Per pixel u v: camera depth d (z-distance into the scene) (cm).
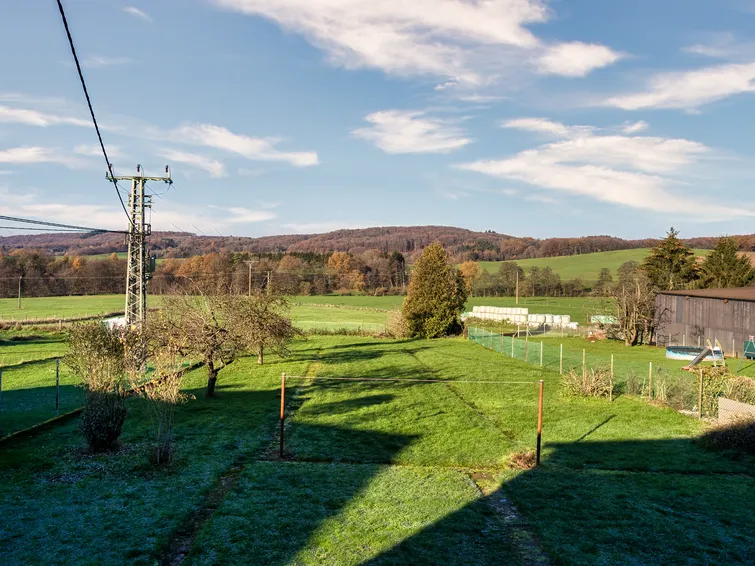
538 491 1412
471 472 1591
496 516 1262
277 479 1465
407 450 1777
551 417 2222
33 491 1326
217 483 1444
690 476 1540
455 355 4212
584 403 2475
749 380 2172
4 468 1484
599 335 5662
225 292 2872
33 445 1709
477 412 2311
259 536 1112
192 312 2641
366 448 1794
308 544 1084
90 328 1727
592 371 2683
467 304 9338
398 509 1283
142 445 1741
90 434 1639
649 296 5225
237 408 2339
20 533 1097
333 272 12750
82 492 1332
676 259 6631
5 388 2711
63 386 2758
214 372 2573
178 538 1118
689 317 4681
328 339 5347
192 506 1268
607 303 5981
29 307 8394
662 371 3228
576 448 1803
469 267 12462
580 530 1171
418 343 5097
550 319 6788
